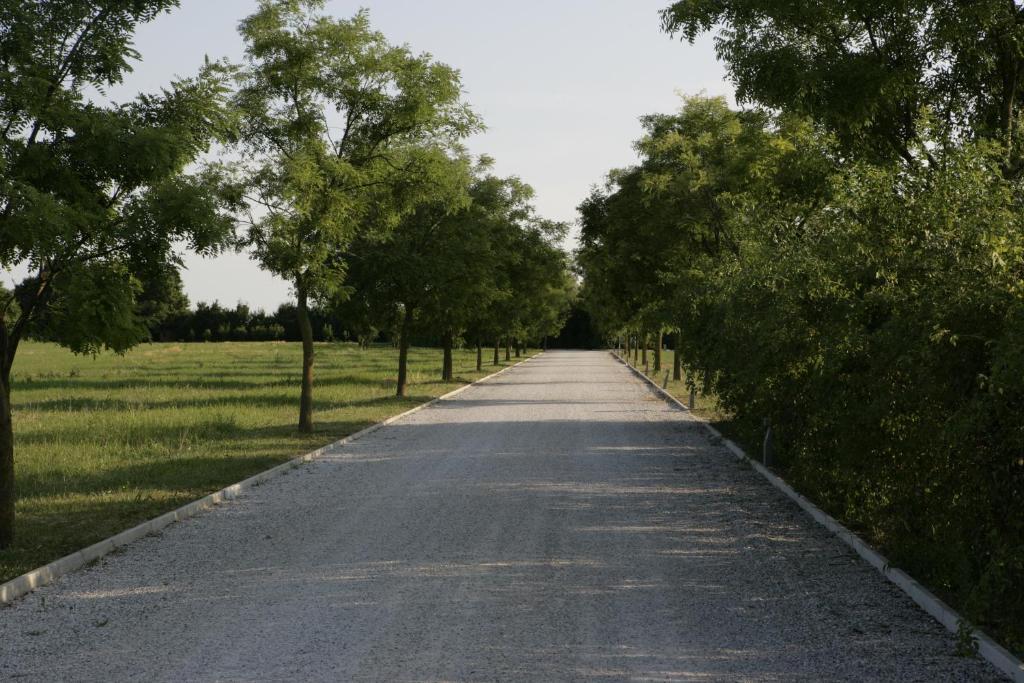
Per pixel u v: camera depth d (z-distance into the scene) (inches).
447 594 293.0
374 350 3969.0
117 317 364.8
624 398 1295.5
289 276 764.0
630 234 1141.7
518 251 1574.8
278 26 773.9
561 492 498.3
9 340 372.2
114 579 319.3
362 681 215.8
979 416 236.7
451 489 509.4
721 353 603.5
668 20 523.5
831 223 399.2
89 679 219.0
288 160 741.9
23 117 355.6
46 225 319.3
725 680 216.5
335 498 485.7
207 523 423.2
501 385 1654.8
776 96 516.1
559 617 267.9
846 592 296.2
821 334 391.2
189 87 406.6
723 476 558.3
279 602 285.3
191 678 218.5
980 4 437.1
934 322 266.7
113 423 863.7
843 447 338.6
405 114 792.9
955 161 324.8
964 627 226.4
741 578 314.7
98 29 377.7
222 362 2519.7
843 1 477.4
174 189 373.4
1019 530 246.4
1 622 268.8
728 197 737.0
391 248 1059.9
